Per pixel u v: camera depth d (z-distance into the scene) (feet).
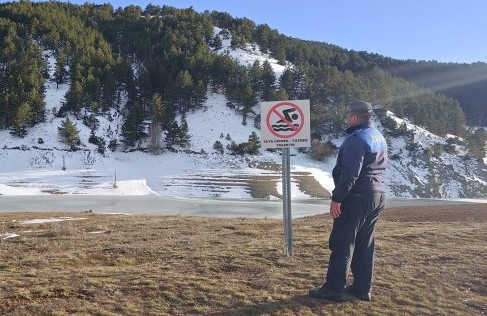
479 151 310.24
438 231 31.22
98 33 429.79
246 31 521.65
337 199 14.29
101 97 301.22
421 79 585.63
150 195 179.93
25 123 253.85
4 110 257.75
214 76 352.90
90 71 312.50
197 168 245.04
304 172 246.68
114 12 552.82
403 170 274.57
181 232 37.24
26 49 344.90
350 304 15.42
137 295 15.92
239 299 15.71
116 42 437.99
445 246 25.49
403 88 424.46
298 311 14.84
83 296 15.81
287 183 22.58
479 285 18.24
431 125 355.97
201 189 204.85
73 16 472.44
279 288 16.97
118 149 261.44
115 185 202.59
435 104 394.93
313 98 350.84
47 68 337.52
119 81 325.42
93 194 179.01
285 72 366.84
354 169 14.12
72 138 248.73
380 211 15.40
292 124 22.52
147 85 318.24
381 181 15.21
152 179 221.87
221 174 234.17
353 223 14.92
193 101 320.50
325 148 282.15
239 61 418.31
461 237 28.58
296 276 18.63
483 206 88.79
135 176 226.58
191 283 17.20
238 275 18.84
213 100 340.39
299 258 21.86
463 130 371.76
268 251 23.27
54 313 14.12
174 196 179.63
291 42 538.47
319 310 14.97
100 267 21.24
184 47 411.75
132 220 49.88
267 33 524.11
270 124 22.68
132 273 18.84
